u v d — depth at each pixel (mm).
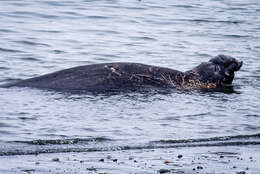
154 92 49281
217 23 87688
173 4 102750
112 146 34281
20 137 35469
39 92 47312
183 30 81062
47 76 51094
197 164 30953
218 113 42750
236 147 34719
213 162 31422
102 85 49438
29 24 78688
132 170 29641
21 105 43156
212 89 52094
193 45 71500
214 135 37125
